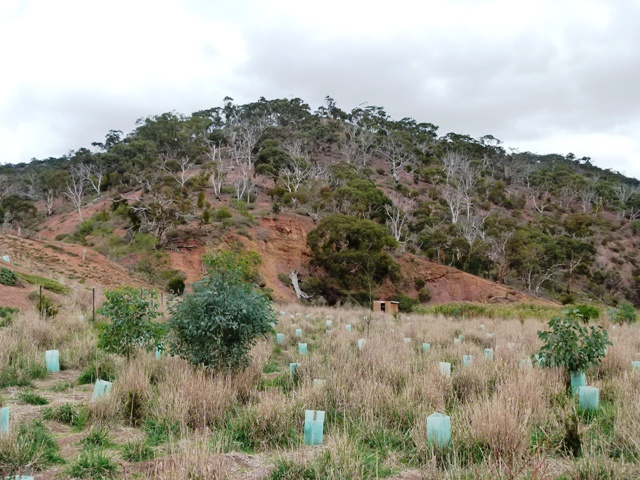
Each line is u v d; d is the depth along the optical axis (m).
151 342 12.06
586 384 9.45
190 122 108.56
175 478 5.00
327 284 51.88
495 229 69.00
